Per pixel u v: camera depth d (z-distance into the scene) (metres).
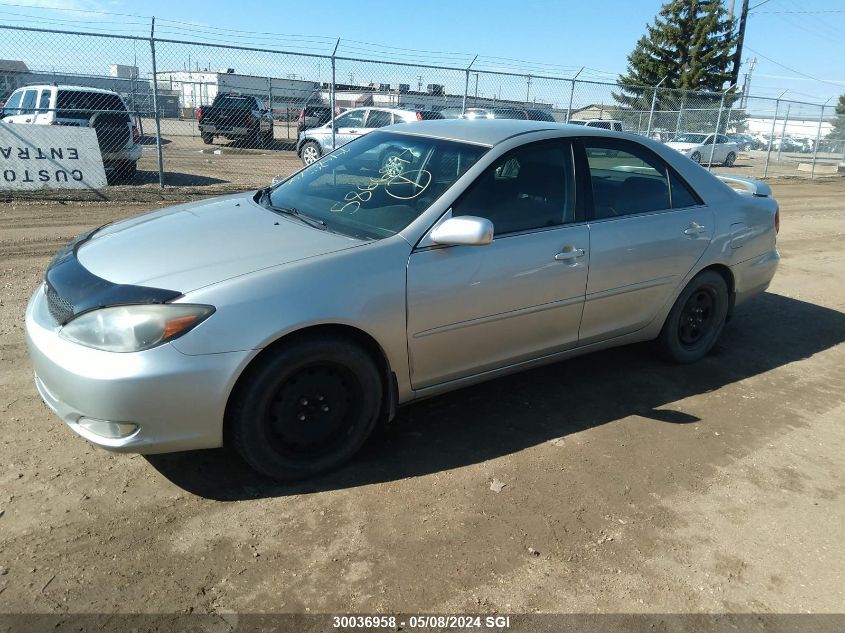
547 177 3.59
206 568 2.41
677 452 3.43
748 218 4.56
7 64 15.65
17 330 4.53
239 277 2.67
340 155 4.05
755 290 4.81
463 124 3.89
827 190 18.97
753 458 3.41
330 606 2.27
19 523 2.58
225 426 2.77
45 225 8.12
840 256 8.82
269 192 3.91
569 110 14.57
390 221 3.17
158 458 3.09
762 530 2.83
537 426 3.62
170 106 25.19
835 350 5.11
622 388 4.17
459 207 3.21
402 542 2.61
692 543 2.72
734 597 2.43
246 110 20.53
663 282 4.07
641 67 41.09
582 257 3.59
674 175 4.23
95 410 2.51
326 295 2.75
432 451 3.30
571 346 3.79
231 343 2.57
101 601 2.22
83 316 2.56
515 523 2.76
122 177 11.94
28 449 3.09
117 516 2.67
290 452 2.90
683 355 4.51
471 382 3.45
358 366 2.93
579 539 2.69
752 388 4.29
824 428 3.79
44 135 10.05
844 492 3.16
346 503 2.84
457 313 3.16
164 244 2.97
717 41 39.53
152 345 2.49
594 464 3.26
